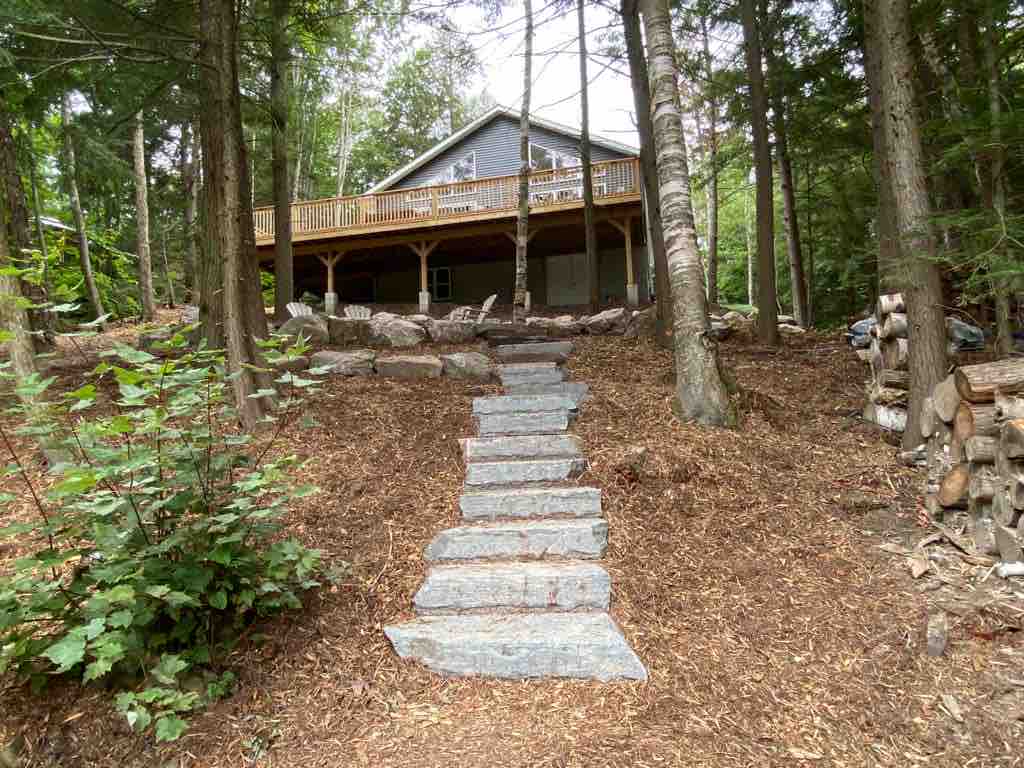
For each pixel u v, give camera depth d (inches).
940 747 83.8
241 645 99.6
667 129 191.2
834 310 621.9
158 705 84.8
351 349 276.2
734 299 1061.1
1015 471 116.7
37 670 85.6
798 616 110.8
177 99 270.1
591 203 435.5
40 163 517.7
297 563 106.0
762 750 84.2
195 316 504.1
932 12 218.8
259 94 319.0
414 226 553.6
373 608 113.2
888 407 182.7
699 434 173.3
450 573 118.3
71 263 560.4
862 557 126.7
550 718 91.2
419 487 153.0
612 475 152.2
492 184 550.0
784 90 380.8
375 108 1056.2
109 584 82.9
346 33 296.7
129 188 671.1
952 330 233.3
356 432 182.4
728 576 121.9
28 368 155.7
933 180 281.1
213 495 97.0
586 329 328.5
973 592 111.4
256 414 178.7
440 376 241.1
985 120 162.9
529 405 195.2
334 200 585.6
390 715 92.0
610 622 108.5
